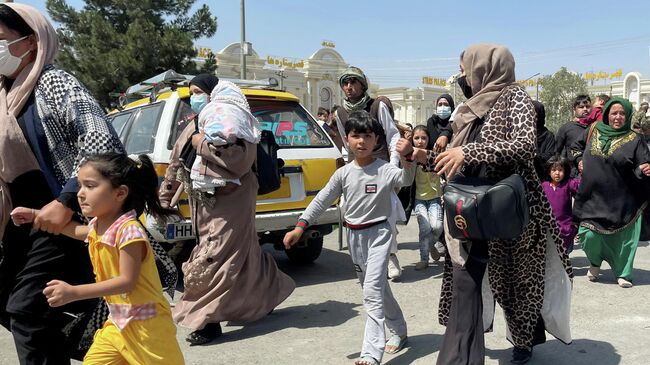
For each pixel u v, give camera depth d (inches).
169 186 170.4
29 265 102.8
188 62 938.7
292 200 220.8
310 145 232.1
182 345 160.7
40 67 106.4
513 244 127.7
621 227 209.0
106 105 911.0
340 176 147.9
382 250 143.1
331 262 266.1
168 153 203.3
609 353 146.6
